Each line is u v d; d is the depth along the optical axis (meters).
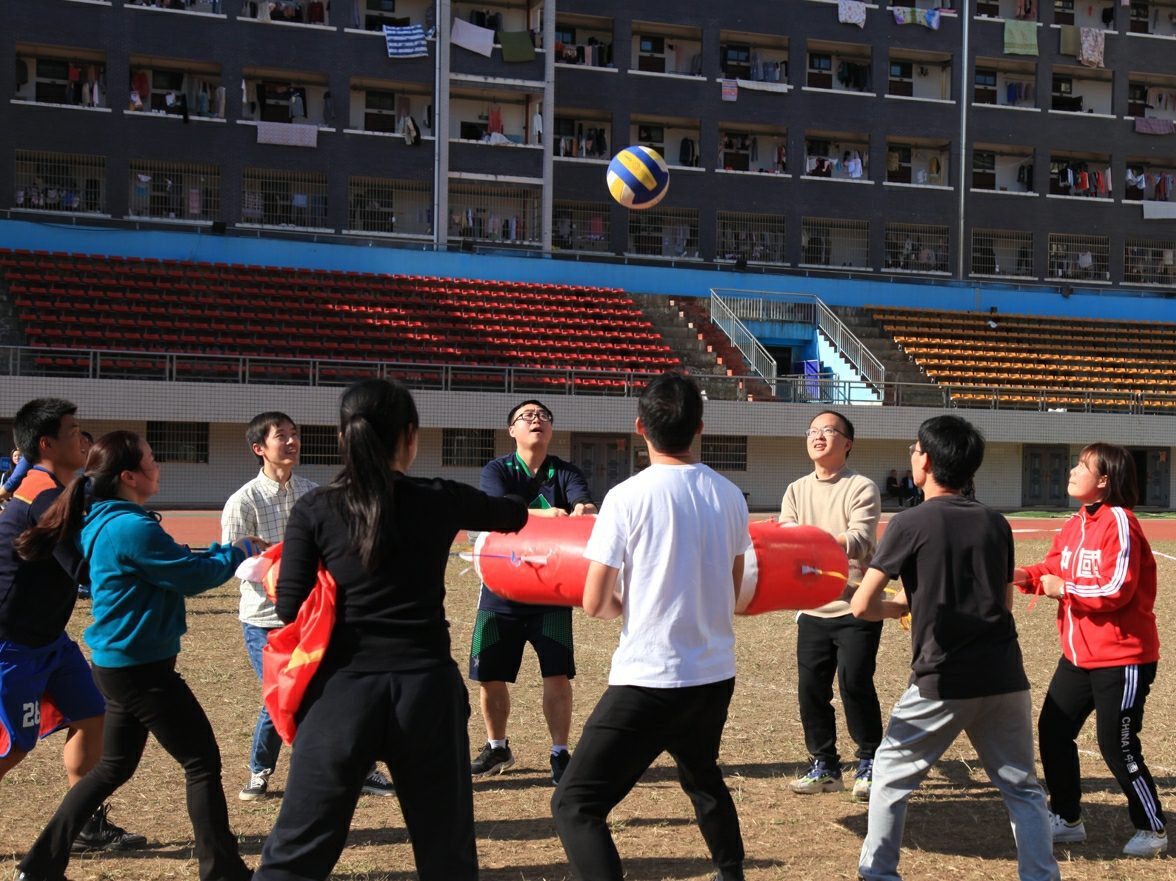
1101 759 6.19
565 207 33.56
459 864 3.16
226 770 5.75
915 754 4.02
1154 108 37.94
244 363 23.62
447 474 25.44
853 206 35.09
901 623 5.11
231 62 29.84
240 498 5.42
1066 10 37.62
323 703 3.09
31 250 25.92
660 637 3.58
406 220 31.89
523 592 4.54
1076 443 29.28
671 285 31.41
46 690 4.34
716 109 34.31
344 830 3.06
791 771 5.88
